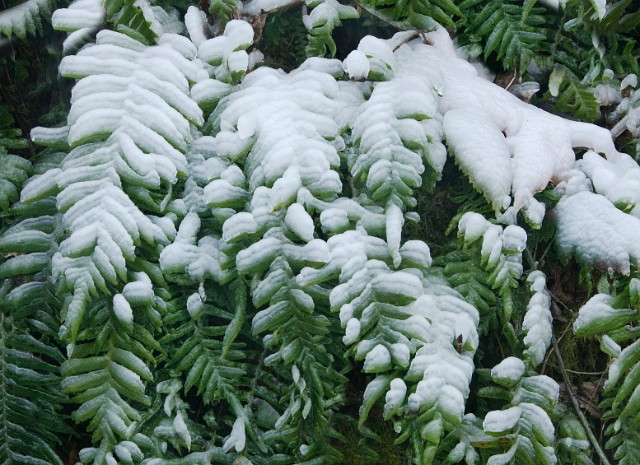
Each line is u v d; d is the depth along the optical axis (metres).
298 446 2.20
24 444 2.20
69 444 2.27
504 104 2.22
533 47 2.29
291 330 2.16
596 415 2.25
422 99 2.14
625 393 2.15
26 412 2.19
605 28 2.30
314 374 2.17
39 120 2.31
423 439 2.12
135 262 2.14
